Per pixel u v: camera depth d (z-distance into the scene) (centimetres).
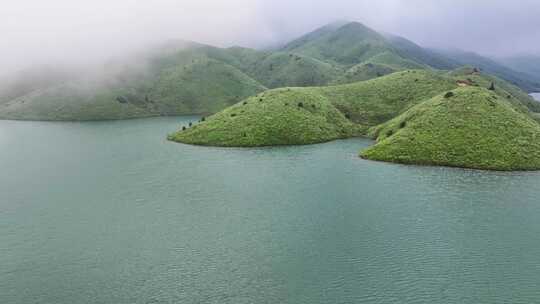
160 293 4838
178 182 9625
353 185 9100
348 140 14788
